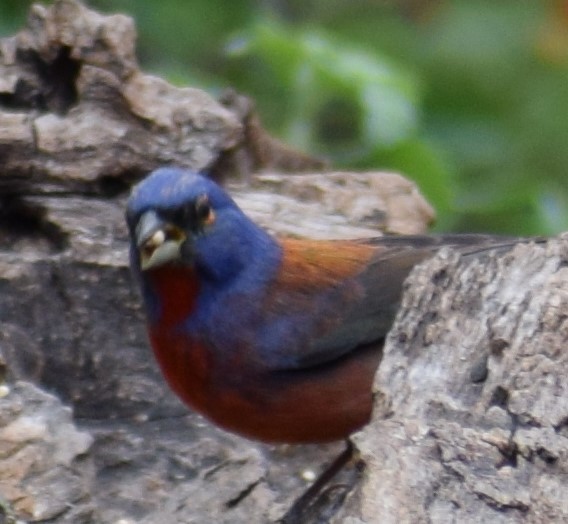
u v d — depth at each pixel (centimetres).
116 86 1206
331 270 1082
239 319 1039
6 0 1563
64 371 1131
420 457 769
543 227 1483
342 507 798
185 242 1012
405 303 882
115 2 1603
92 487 1021
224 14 1622
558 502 743
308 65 1427
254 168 1341
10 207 1181
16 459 991
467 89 1631
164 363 1061
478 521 740
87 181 1188
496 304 861
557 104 1616
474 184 1598
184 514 1038
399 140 1438
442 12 1661
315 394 1053
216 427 1134
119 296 1147
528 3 1647
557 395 794
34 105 1229
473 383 829
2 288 1120
